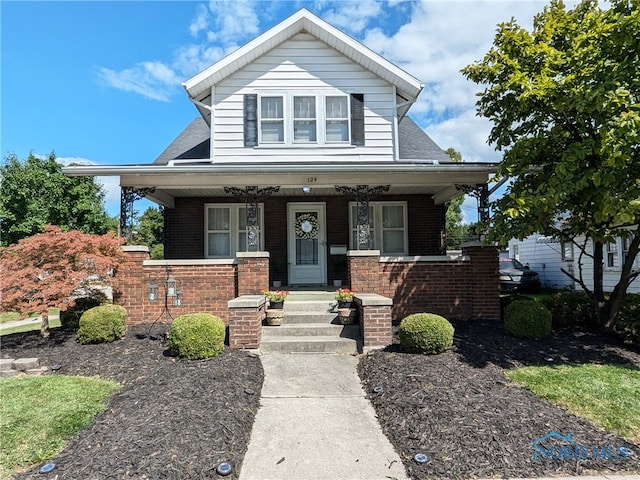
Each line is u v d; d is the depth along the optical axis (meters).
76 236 7.11
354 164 8.53
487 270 8.08
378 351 6.21
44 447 3.46
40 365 5.79
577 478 3.03
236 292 8.09
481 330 7.14
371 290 7.95
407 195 11.66
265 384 5.14
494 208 7.54
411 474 3.14
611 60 5.66
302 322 7.35
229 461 3.25
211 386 4.71
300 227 11.48
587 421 3.88
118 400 4.43
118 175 8.38
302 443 3.68
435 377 4.92
